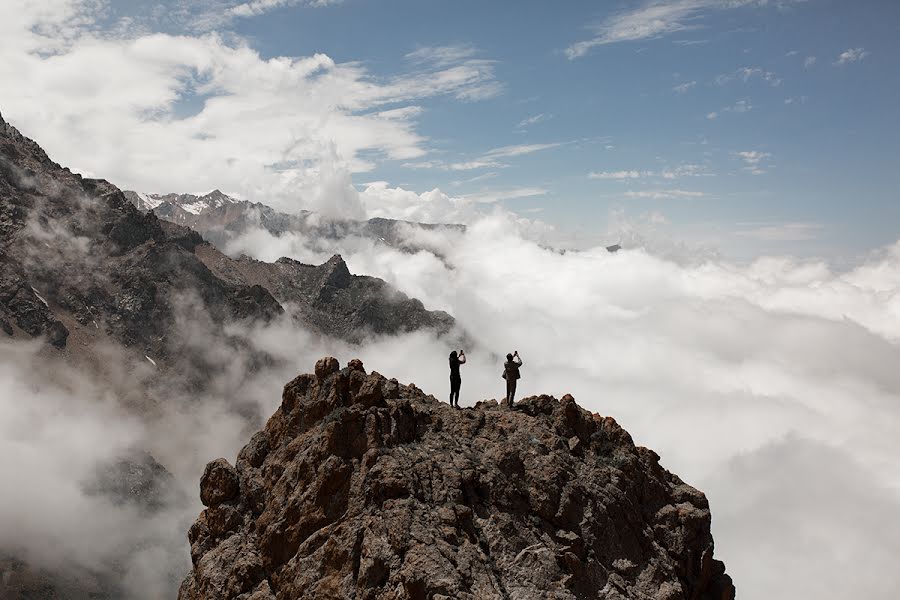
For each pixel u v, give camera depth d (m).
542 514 30.25
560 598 26.62
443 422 33.97
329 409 32.72
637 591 29.50
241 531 31.39
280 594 28.20
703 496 34.38
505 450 31.64
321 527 28.94
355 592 26.44
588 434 35.38
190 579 31.31
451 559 26.19
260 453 33.81
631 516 31.92
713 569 33.62
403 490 28.48
